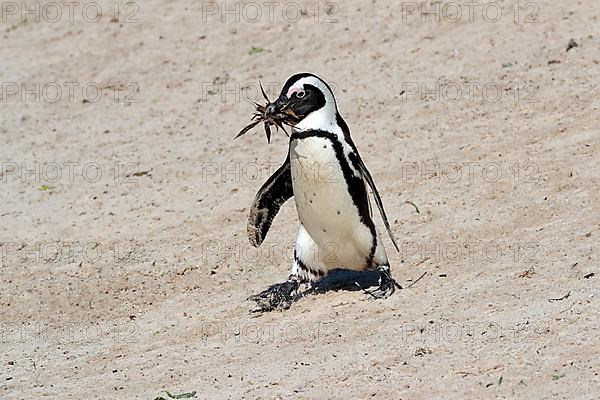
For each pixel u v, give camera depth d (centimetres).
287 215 1634
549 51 2030
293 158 1253
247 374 1134
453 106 1903
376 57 2159
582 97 1833
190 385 1127
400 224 1532
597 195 1493
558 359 1062
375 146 1809
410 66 2097
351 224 1273
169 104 2133
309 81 1235
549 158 1647
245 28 2381
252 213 1355
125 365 1223
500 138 1755
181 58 2311
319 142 1238
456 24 2225
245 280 1448
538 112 1817
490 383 1036
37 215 1742
